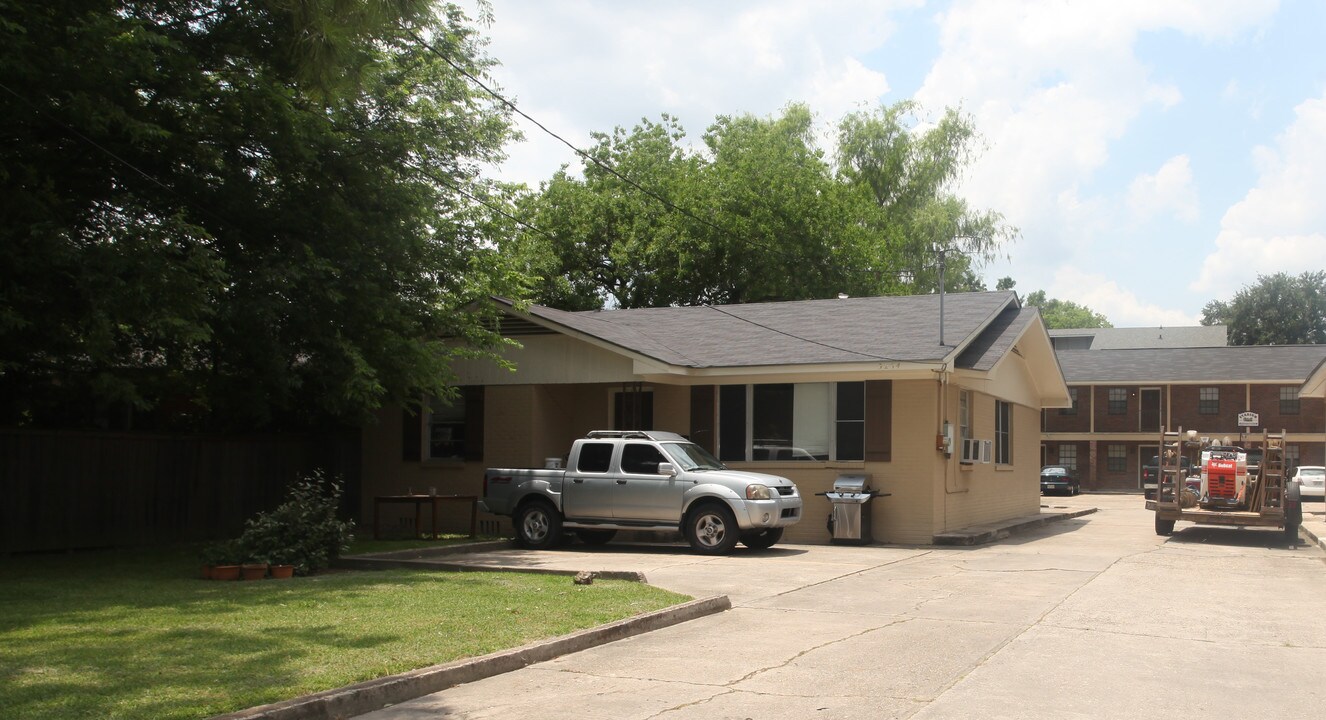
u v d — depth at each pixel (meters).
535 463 21.53
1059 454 58.72
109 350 13.16
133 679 7.12
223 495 19.52
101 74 12.49
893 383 19.67
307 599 10.98
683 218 39.88
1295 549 19.34
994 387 24.09
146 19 14.07
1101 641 9.67
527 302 20.33
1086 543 20.17
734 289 41.16
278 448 20.91
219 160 13.80
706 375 20.73
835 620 10.77
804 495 20.19
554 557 16.55
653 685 7.80
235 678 7.20
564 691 7.60
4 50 11.72
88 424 18.95
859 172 46.56
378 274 15.96
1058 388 28.86
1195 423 55.62
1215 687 7.86
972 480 22.25
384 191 15.99
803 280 40.03
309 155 14.39
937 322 21.42
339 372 15.64
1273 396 54.31
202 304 12.87
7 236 11.88
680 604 10.91
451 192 17.83
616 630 9.66
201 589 11.85
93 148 13.59
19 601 10.82
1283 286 80.50
